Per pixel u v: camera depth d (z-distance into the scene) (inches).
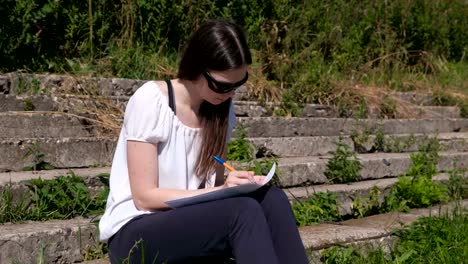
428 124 309.1
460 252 172.2
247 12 317.7
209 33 120.8
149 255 121.9
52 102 212.5
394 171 244.2
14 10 243.6
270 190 125.2
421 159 251.0
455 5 438.3
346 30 365.1
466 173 260.7
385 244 178.9
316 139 244.5
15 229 145.4
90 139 193.2
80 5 268.7
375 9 386.0
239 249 116.6
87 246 150.9
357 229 178.2
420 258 172.6
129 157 123.7
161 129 123.6
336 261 162.1
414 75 374.0
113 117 215.0
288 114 272.2
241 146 214.2
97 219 157.9
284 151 235.0
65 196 163.0
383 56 364.8
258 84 277.3
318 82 295.3
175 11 289.1
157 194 121.3
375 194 215.2
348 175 223.9
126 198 125.6
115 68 258.1
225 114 129.6
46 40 258.2
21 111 204.1
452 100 352.5
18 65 243.3
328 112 286.2
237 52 119.7
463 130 327.3
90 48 262.8
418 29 392.8
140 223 121.8
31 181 160.6
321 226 182.9
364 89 316.8
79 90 228.1
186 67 124.1
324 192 204.2
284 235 122.8
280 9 330.6
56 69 248.1
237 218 117.2
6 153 179.2
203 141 128.6
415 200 220.5
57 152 186.7
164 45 285.7
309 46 325.1
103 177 174.1
